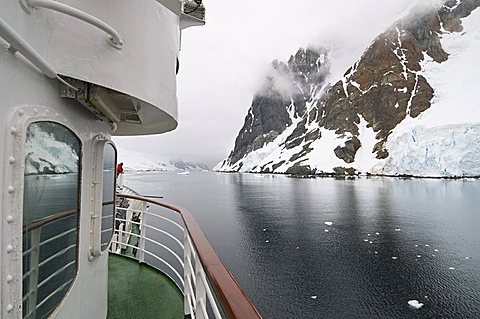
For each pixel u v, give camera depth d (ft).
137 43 7.21
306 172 381.19
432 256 85.25
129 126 12.76
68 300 6.89
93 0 6.17
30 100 5.07
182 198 208.03
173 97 9.34
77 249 7.18
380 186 250.16
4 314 4.27
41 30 5.23
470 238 101.24
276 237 105.40
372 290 65.16
